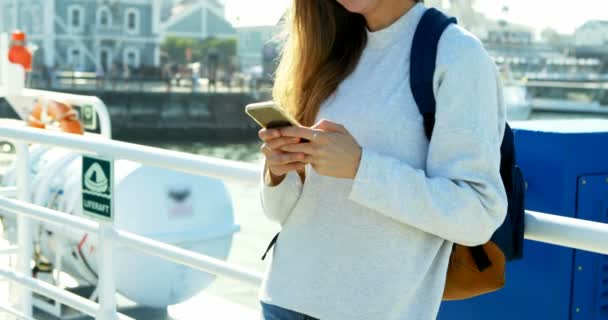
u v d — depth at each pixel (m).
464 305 2.34
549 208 2.17
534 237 1.78
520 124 2.35
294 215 1.73
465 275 1.68
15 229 5.41
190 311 4.93
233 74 58.81
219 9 61.69
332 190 1.66
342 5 1.76
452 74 1.51
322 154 1.50
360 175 1.50
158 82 57.81
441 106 1.52
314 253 1.66
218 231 5.05
